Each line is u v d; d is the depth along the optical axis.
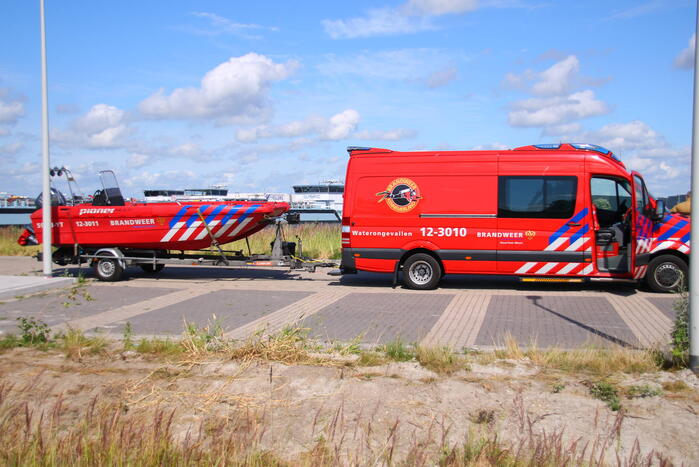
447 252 12.72
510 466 4.31
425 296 12.09
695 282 6.15
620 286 13.18
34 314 10.35
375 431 5.09
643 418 5.25
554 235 12.26
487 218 12.52
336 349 7.41
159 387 6.15
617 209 12.32
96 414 5.31
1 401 5.31
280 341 7.21
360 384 6.11
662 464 4.13
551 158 12.33
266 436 5.00
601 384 5.87
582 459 4.39
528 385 6.00
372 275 15.66
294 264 14.02
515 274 12.48
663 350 6.85
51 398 5.88
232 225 14.13
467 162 12.65
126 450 4.41
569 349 7.31
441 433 5.03
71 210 14.82
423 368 6.58
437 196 12.74
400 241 12.94
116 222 14.60
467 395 5.79
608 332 8.57
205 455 4.59
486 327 9.04
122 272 14.63
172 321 9.65
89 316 10.14
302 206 59.19
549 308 10.60
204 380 6.35
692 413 5.31
